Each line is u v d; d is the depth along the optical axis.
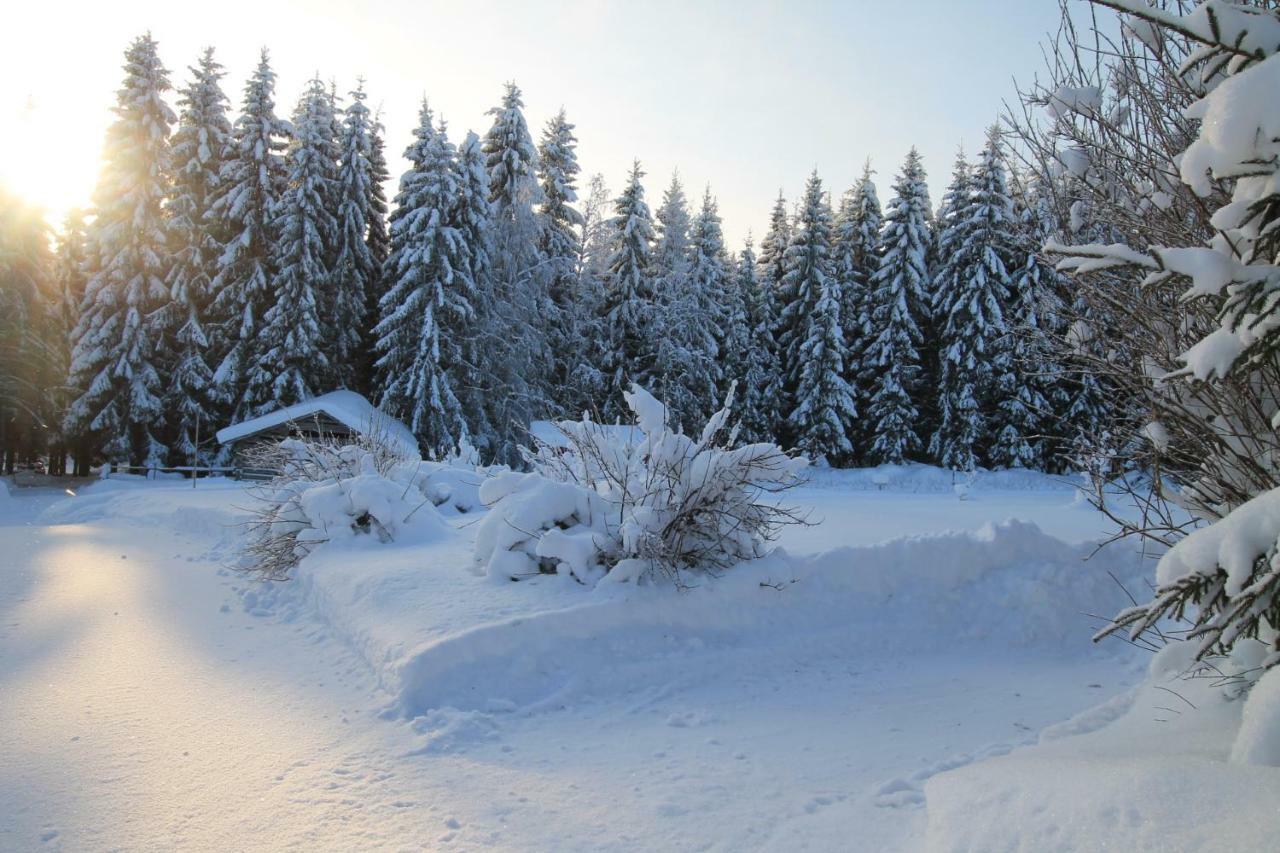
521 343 34.00
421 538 9.55
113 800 3.92
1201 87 3.83
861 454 41.22
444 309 32.41
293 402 32.84
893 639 6.91
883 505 20.64
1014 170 5.10
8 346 34.62
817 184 41.84
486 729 4.96
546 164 41.50
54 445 37.28
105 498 20.30
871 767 4.29
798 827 3.55
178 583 9.59
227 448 32.59
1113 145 4.37
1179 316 3.90
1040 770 3.36
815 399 39.34
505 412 32.88
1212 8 2.65
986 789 3.31
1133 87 4.34
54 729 4.85
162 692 5.56
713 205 42.19
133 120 33.38
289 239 33.22
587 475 8.09
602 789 4.06
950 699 5.64
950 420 37.88
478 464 15.73
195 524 15.04
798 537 10.06
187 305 33.44
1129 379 4.15
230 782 4.14
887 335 39.25
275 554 9.32
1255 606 2.72
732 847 3.41
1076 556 7.57
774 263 45.94
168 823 3.69
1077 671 6.39
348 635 6.64
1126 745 3.81
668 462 7.16
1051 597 7.23
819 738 4.81
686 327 38.47
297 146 34.88
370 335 37.50
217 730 4.88
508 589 6.80
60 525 16.95
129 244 32.72
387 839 3.54
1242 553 2.64
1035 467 37.00
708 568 7.11
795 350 42.41
